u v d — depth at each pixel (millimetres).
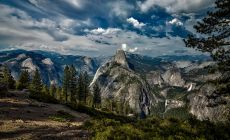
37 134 23641
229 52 25172
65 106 58000
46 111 43969
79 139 21969
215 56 25297
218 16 25391
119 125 24453
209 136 20422
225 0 25062
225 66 24812
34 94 60812
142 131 20984
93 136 22203
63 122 36000
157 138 19344
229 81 25125
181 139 19531
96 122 26625
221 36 25781
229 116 23594
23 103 47812
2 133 23281
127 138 19500
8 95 53812
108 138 20062
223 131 21484
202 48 26234
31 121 32656
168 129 21500
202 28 26406
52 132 24766
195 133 20875
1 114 34188
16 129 25391
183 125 22328
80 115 50781
